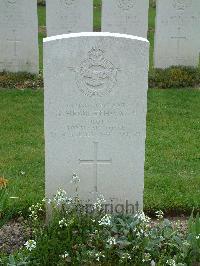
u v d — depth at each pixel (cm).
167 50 488
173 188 281
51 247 214
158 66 494
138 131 234
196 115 393
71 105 229
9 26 458
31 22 459
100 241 215
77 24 475
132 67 225
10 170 297
